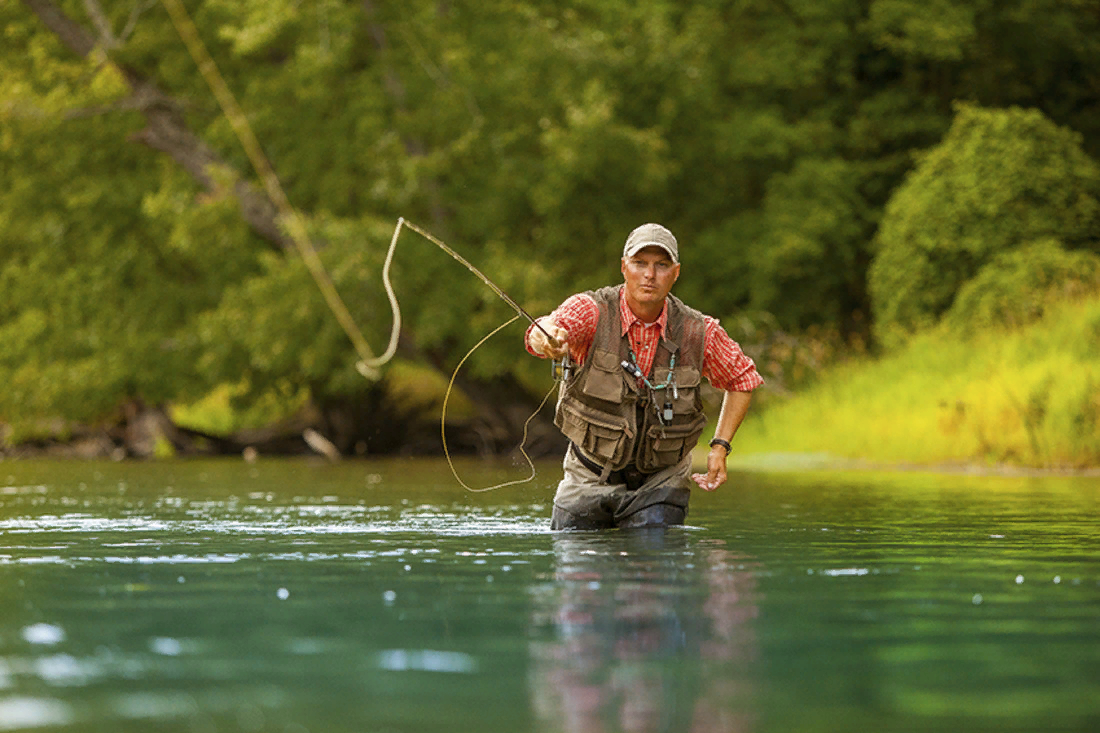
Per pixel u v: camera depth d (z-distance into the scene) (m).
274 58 47.38
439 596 8.51
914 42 48.34
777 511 16.20
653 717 5.29
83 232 48.44
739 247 48.12
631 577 9.49
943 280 41.84
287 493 20.88
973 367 35.22
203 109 47.47
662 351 13.80
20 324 47.69
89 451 47.81
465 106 44.78
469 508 17.08
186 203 43.88
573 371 13.90
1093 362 31.52
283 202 42.28
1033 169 41.69
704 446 39.03
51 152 47.38
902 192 43.41
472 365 43.72
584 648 6.69
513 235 48.31
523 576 9.52
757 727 5.15
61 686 5.81
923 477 25.48
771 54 50.34
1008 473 27.17
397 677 6.00
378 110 44.94
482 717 5.28
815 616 7.71
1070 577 9.52
